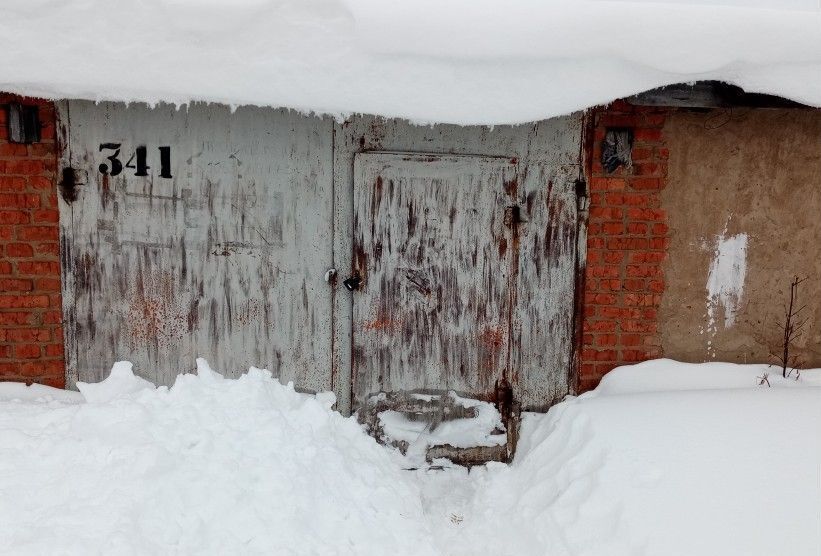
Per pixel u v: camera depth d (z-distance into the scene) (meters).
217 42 3.43
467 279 4.13
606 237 4.10
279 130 3.96
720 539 2.92
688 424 3.55
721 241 4.12
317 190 4.02
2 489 2.97
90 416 3.34
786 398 3.73
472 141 4.01
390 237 4.07
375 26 3.39
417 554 3.31
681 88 3.65
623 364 4.23
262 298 4.13
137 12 3.38
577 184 4.04
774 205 4.10
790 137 4.04
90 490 2.99
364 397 4.23
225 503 3.10
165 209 4.01
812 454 3.29
